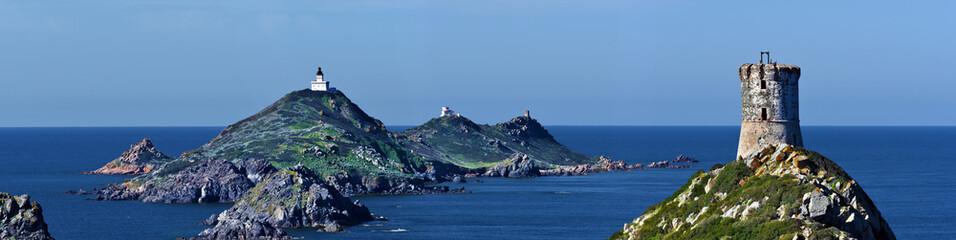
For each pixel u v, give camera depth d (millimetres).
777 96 144375
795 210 129125
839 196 131625
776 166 142875
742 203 138750
